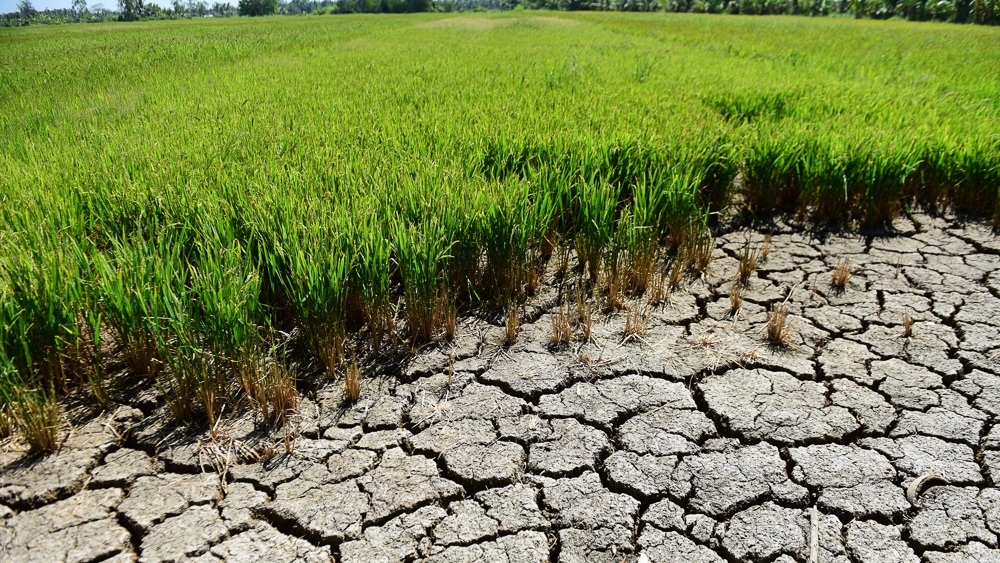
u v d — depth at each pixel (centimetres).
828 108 641
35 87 944
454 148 482
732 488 223
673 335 317
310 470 231
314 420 257
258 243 308
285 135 520
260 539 203
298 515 212
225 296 261
